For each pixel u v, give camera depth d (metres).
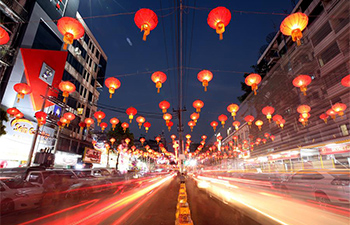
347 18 14.59
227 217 5.32
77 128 24.83
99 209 6.51
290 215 5.30
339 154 10.95
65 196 7.99
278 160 16.59
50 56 17.45
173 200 8.44
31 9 17.41
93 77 30.16
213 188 9.49
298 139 17.86
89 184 9.67
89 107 28.36
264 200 7.03
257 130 24.36
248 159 23.59
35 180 7.45
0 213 5.54
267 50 27.22
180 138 23.56
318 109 16.22
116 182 14.03
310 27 17.86
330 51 15.79
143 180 22.33
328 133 15.12
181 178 11.53
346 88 13.91
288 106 19.52
